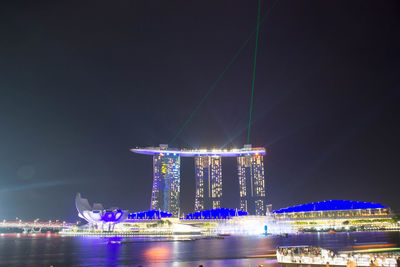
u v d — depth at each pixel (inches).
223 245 4854.8
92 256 3526.1
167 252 3777.1
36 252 4247.0
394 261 1945.1
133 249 4320.9
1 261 3201.3
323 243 4879.4
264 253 3464.6
